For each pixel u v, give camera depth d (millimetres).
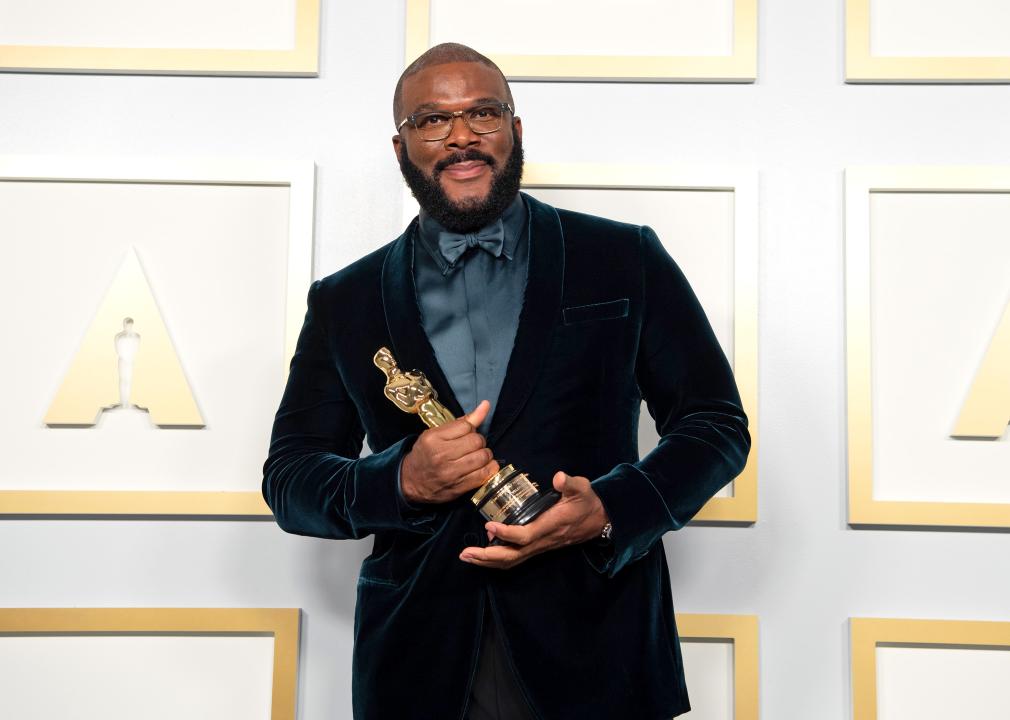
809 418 1935
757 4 1994
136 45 2002
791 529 1915
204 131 1994
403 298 1371
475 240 1341
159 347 1940
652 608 1306
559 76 1970
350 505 1280
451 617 1265
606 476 1256
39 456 1941
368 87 2000
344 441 1473
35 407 1951
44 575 1921
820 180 1973
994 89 1977
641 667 1261
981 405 1915
